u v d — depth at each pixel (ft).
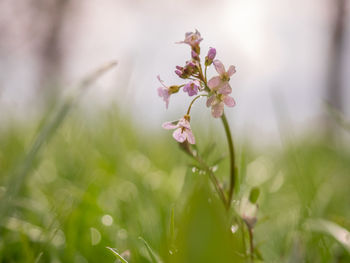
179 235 1.71
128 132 3.92
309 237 2.26
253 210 1.95
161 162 3.78
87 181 2.87
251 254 1.95
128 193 2.71
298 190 2.58
